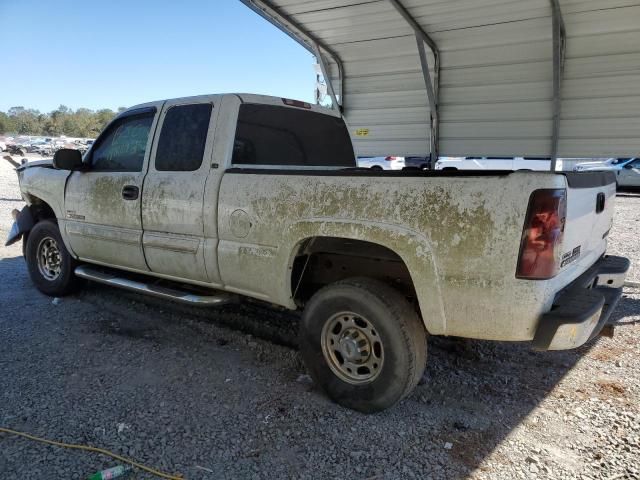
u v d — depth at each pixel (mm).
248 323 4914
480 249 2783
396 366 3115
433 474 2705
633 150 6250
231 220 3758
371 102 8148
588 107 6422
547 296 2744
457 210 2840
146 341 4461
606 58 6105
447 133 7574
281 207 3498
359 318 3271
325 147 5066
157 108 4457
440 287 2922
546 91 6668
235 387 3637
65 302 5473
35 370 3834
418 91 7656
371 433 3074
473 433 3098
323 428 3123
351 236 3184
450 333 3014
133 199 4414
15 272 6723
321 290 3426
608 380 3803
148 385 3635
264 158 4289
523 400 3514
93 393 3494
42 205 5824
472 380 3814
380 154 8336
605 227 3883
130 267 4676
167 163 4258
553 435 3080
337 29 6984
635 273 6703
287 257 3488
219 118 4027
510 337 2834
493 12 6023
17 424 3082
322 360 3439
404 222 3010
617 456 2865
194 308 5320
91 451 2828
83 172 4977
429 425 3178
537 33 6297
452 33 6680
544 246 2676
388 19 6574
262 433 3057
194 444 2924
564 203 2738
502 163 14586
